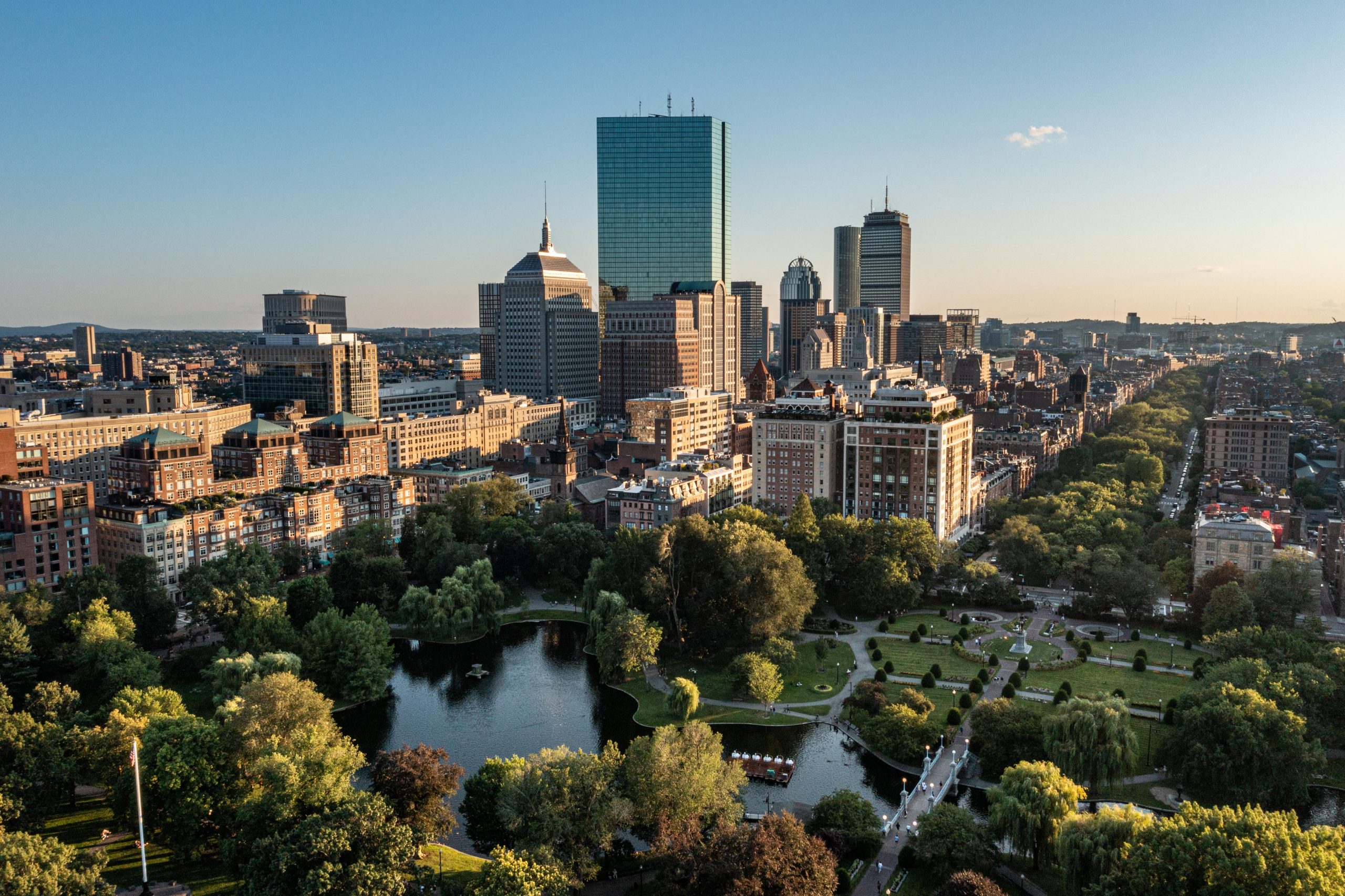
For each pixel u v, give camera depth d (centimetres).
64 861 13800
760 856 13675
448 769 16812
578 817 15875
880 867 15912
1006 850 16625
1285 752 17438
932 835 15750
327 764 16188
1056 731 18525
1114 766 17900
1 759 17775
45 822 17800
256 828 15462
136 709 19600
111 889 13775
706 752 16862
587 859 15562
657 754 16462
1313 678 19788
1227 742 17650
